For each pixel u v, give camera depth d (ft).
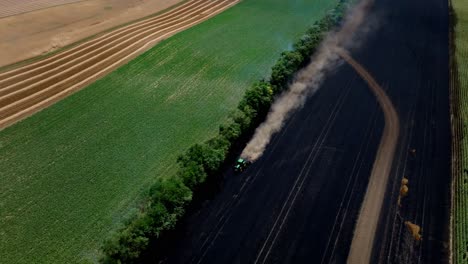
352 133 179.93
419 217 143.13
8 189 144.05
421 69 228.84
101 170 154.51
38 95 190.49
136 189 147.74
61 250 126.41
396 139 177.06
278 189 152.35
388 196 150.71
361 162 164.86
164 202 132.26
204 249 131.23
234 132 165.37
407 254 131.44
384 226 139.95
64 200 141.79
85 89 199.11
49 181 148.36
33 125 173.37
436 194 151.94
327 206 146.51
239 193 150.30
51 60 214.07
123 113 185.16
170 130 176.96
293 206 146.10
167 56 232.53
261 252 131.13
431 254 131.54
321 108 194.70
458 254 130.82
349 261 129.39
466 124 186.19
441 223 141.28
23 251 125.18
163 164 159.22
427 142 175.73
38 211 137.39
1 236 128.67
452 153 170.40
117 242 119.34
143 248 121.70
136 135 172.76
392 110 195.11
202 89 206.49
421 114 192.95
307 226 139.33
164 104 193.47
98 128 175.01
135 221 127.24
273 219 141.38
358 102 199.72
